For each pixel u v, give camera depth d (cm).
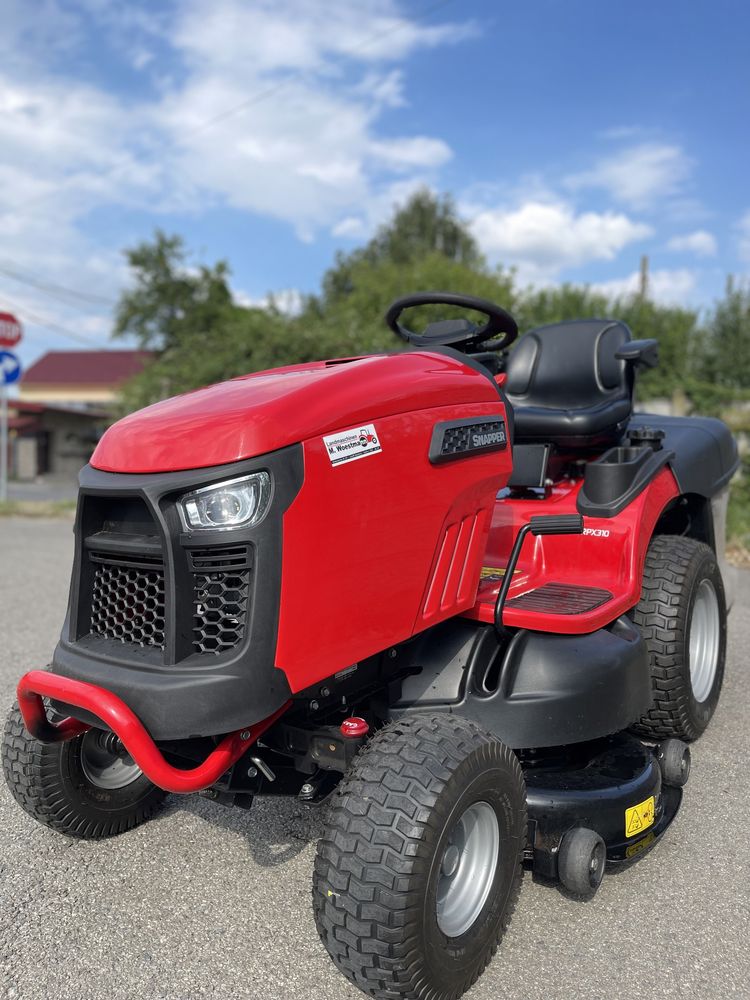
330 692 206
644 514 294
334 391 196
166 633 180
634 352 350
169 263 2497
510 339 305
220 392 213
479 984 199
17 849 260
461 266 1659
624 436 362
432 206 3400
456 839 196
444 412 219
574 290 1316
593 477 301
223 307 2327
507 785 200
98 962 205
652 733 315
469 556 231
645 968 203
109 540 193
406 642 230
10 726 249
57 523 1084
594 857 217
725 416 980
